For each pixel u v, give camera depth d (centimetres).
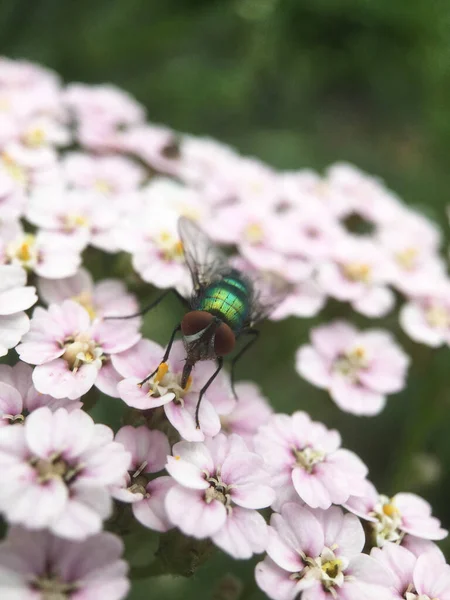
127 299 5
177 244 6
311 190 7
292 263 6
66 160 7
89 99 7
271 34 8
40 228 6
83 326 5
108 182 7
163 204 6
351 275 6
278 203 7
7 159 6
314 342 6
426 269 7
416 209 8
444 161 8
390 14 8
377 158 9
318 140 9
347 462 5
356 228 8
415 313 6
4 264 5
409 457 7
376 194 7
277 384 7
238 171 7
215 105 8
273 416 5
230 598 5
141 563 5
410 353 7
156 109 8
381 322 7
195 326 5
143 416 5
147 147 7
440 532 5
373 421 7
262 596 5
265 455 5
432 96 8
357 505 5
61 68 8
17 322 5
